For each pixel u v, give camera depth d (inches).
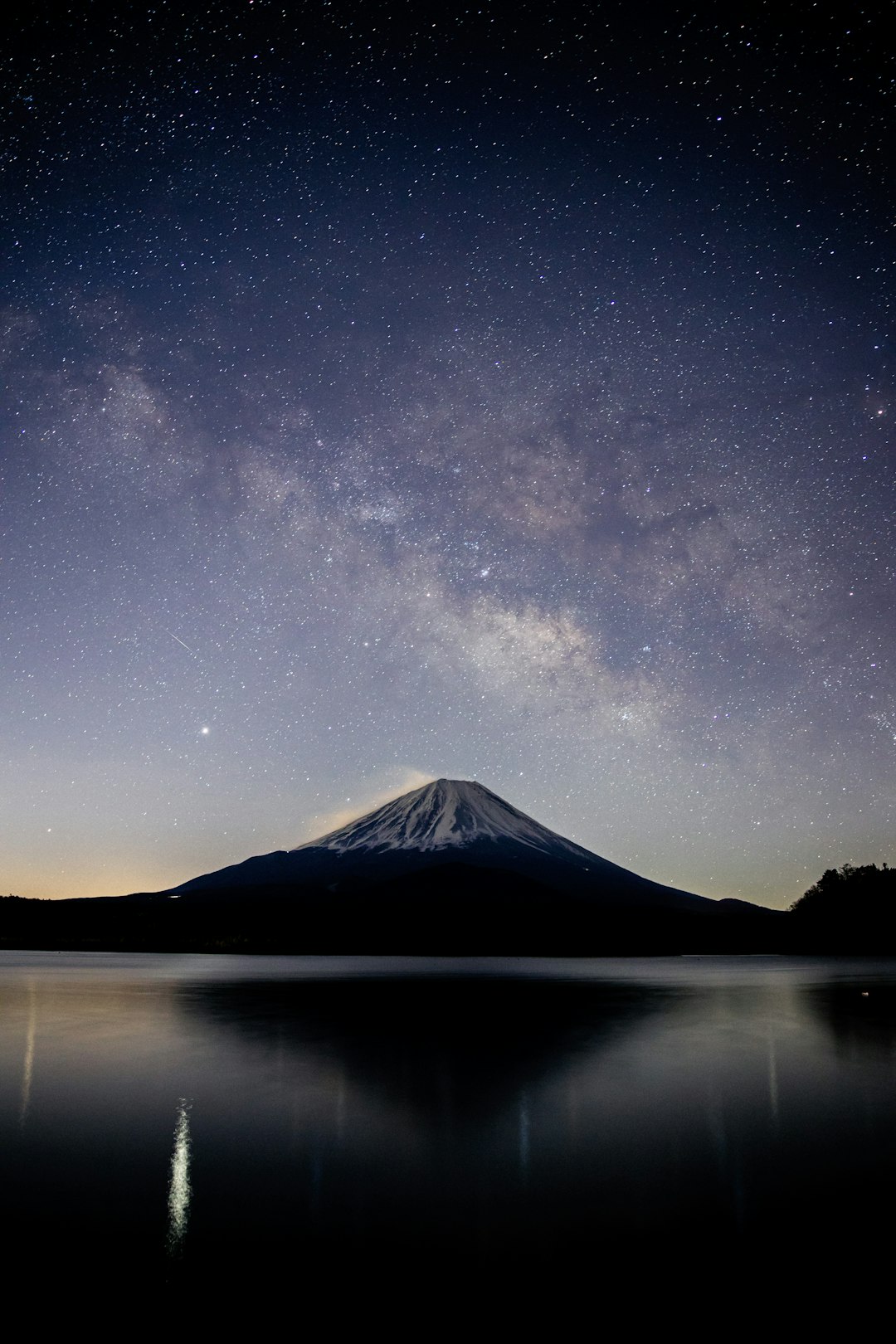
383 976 1749.5
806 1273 261.1
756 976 1878.7
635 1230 297.4
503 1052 724.0
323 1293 245.3
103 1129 445.7
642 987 1496.1
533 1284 251.9
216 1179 357.4
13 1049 728.3
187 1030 855.1
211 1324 225.3
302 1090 552.1
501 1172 367.6
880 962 2650.1
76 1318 229.0
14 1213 314.8
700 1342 216.7
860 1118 479.2
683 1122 466.3
